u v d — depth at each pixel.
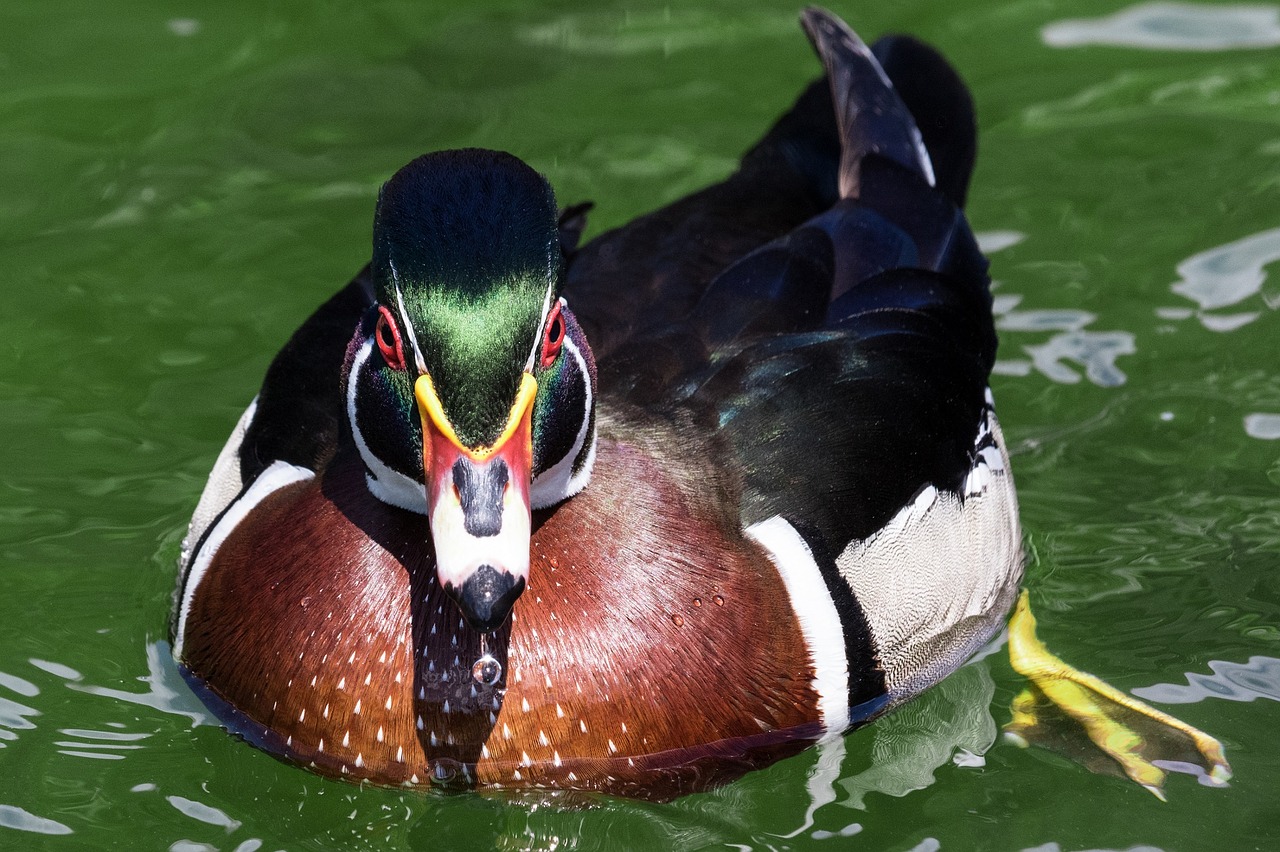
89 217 14.15
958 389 10.37
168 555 10.95
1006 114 15.28
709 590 8.80
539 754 8.66
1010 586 10.89
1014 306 13.30
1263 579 10.91
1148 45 16.11
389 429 8.37
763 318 9.89
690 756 8.85
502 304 7.82
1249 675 10.12
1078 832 8.87
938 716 9.88
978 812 9.03
